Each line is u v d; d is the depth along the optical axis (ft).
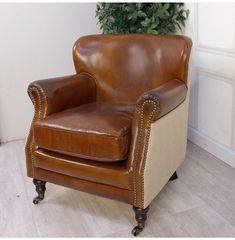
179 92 5.08
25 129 8.77
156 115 4.31
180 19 7.38
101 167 4.63
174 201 5.52
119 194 4.65
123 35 6.27
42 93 5.28
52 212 5.38
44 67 8.54
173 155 5.41
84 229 4.93
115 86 6.20
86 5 8.46
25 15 8.01
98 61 6.28
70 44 8.63
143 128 4.39
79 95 6.04
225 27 6.16
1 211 5.45
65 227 4.99
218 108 6.79
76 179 4.98
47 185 6.25
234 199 5.51
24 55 8.27
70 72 8.79
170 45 5.66
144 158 4.40
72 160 4.87
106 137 4.45
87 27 8.66
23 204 5.65
